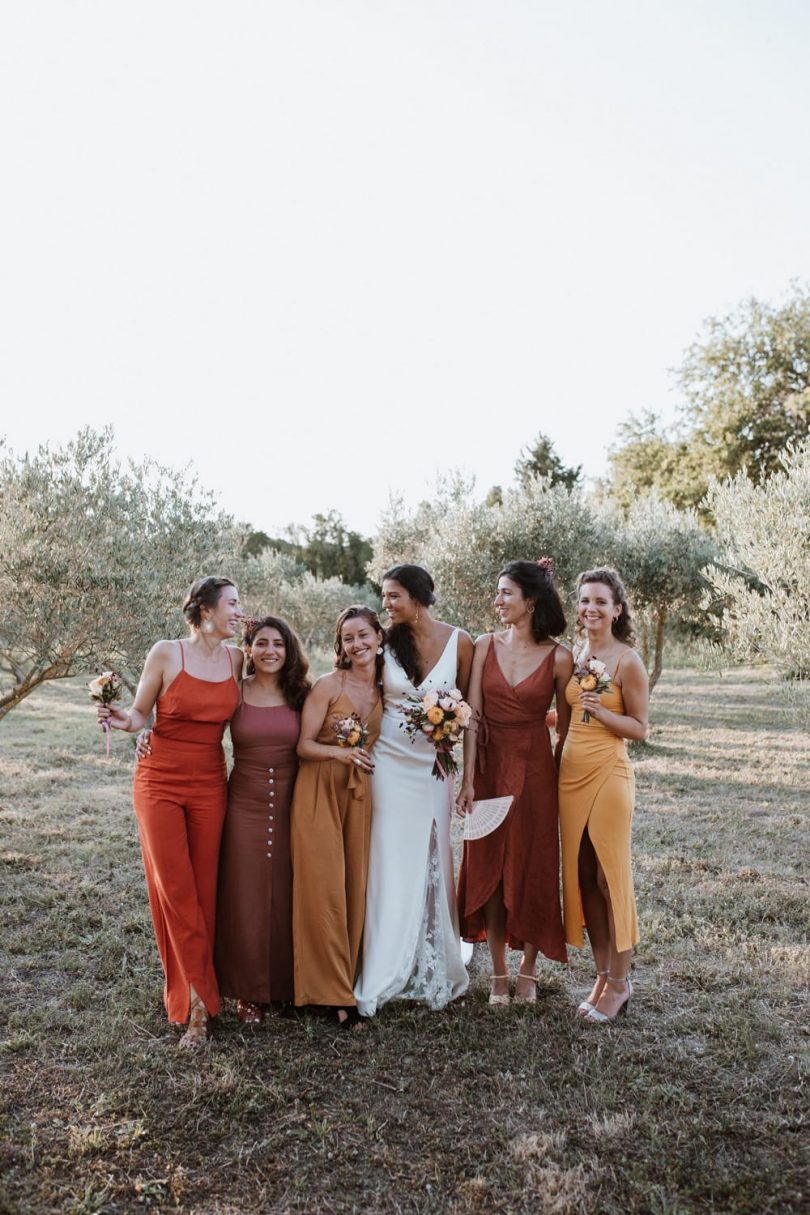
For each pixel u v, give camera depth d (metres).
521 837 3.85
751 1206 2.58
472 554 12.23
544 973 4.29
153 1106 3.06
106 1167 2.73
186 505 8.17
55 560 6.39
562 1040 3.58
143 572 6.89
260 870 3.74
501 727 3.91
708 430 26.66
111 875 5.68
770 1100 3.14
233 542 9.30
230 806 3.81
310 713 3.81
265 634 3.82
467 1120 3.01
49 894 5.24
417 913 3.86
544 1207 2.57
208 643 3.78
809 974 4.17
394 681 3.89
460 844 6.73
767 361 26.31
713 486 8.05
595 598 3.82
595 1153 2.83
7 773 9.10
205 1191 2.64
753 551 7.64
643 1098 3.14
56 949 4.50
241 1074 3.27
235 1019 3.74
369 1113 3.03
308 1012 3.80
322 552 40.81
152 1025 3.67
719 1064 3.38
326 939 3.69
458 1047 3.50
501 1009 3.85
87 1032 3.62
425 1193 2.64
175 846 3.63
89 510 6.82
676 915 5.07
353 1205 2.59
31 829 6.80
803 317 26.08
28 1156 2.76
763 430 25.89
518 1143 2.84
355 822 3.83
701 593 12.75
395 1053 3.46
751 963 4.32
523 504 12.62
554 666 3.91
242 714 3.82
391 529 17.12
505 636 4.01
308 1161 2.78
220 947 3.75
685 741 11.76
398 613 3.92
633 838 6.73
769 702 16.42
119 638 6.61
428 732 3.66
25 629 6.35
